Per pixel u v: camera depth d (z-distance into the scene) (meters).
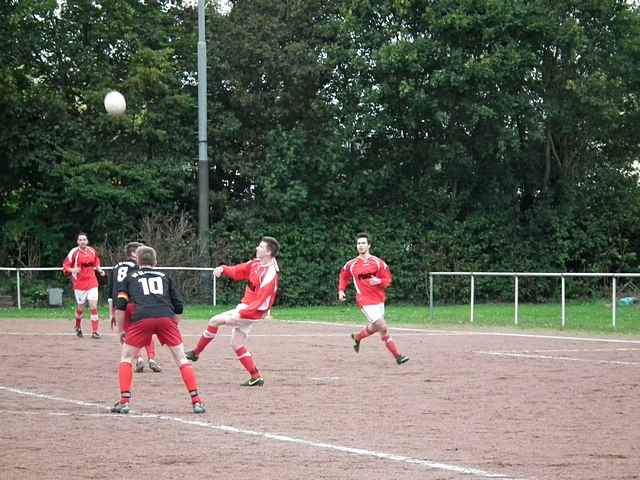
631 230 56.53
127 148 51.56
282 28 51.91
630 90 52.72
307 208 52.69
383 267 22.81
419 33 51.06
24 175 52.34
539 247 54.94
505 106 50.06
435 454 12.29
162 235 48.56
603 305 48.69
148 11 52.47
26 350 25.84
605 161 56.75
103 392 18.14
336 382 19.66
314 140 52.12
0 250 52.12
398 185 54.44
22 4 48.44
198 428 14.20
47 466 11.49
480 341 29.02
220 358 24.27
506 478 10.91
